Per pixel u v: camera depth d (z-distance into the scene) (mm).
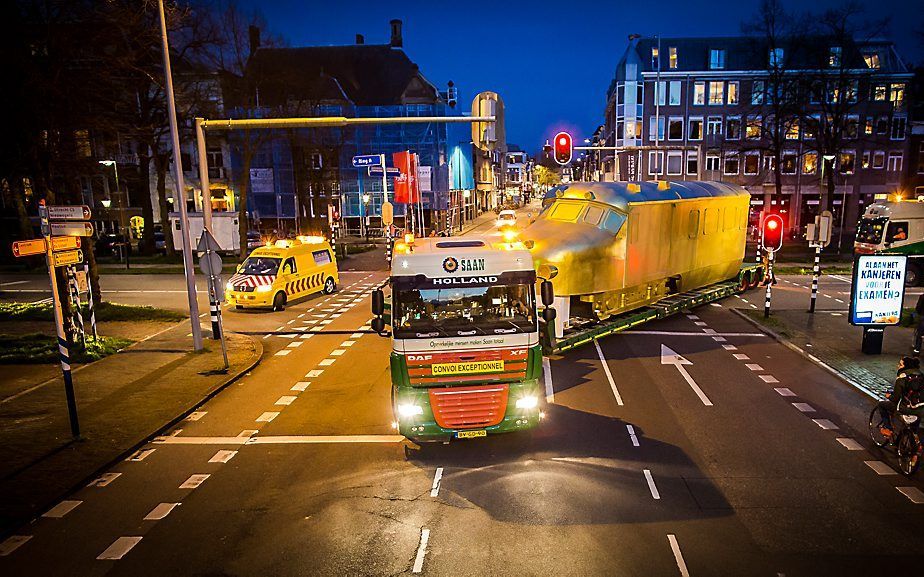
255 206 53156
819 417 11352
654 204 17281
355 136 53344
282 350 17078
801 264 33875
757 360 15242
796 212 51500
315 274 25516
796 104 41531
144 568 6941
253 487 8891
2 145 19984
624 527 7590
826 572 6641
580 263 15094
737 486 8648
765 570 6684
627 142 54062
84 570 6922
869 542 7211
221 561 7047
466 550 7152
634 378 13852
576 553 7051
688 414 11562
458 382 9375
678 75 51219
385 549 7211
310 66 59500
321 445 10359
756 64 50781
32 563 7066
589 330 15641
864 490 8500
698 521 7711
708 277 21391
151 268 35406
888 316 15141
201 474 9352
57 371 14648
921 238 25828
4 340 17141
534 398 9523
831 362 14711
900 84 48906
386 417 11633
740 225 22859
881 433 9680
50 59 19344
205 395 12836
